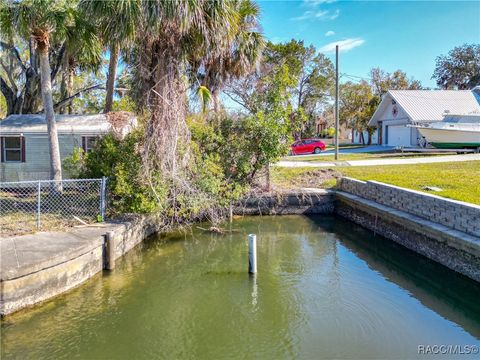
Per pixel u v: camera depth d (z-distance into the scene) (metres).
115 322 6.02
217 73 14.27
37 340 5.43
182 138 10.30
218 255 9.34
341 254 9.52
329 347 5.40
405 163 17.78
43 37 11.11
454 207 8.00
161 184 10.00
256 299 6.92
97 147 10.80
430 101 28.80
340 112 40.62
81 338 5.53
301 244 10.38
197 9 9.12
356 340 5.57
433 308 6.58
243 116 13.45
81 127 14.62
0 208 9.96
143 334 5.70
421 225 8.69
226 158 13.09
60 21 10.44
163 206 10.25
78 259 7.02
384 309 6.55
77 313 6.23
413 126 24.20
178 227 11.53
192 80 12.80
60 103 20.06
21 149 14.54
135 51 11.55
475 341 5.52
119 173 9.68
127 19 8.94
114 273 7.98
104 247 7.87
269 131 13.09
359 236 11.10
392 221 10.19
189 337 5.66
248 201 13.71
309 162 20.00
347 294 7.16
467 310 6.51
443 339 5.58
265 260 9.05
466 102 29.12
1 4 10.84
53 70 20.11
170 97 9.97
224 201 12.05
